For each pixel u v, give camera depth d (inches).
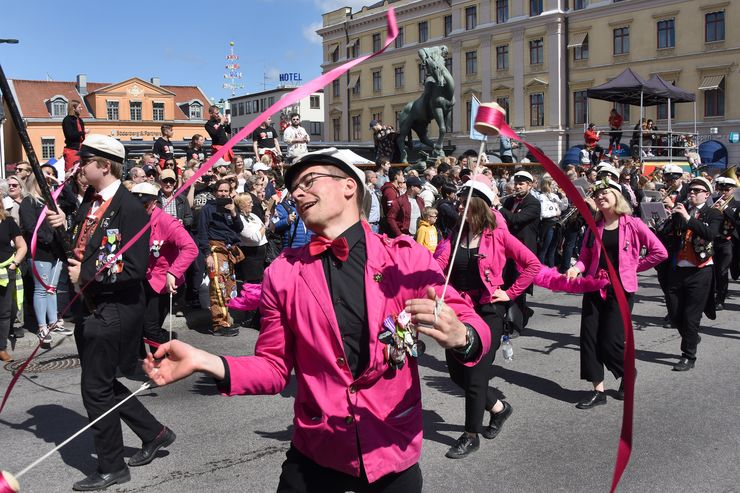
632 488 158.2
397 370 86.7
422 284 87.3
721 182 358.6
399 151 778.2
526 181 303.4
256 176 369.4
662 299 413.1
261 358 88.1
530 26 1824.6
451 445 185.8
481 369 179.8
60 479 163.5
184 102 2728.8
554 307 394.9
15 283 284.5
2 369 263.4
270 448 182.2
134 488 157.8
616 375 217.8
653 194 592.1
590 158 951.6
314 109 2817.4
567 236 521.7
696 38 1568.7
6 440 188.9
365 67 2326.5
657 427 197.6
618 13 1688.0
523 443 186.9
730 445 183.6
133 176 338.6
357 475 85.1
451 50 2030.0
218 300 313.0
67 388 238.7
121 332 155.5
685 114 1596.9
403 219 407.5
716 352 285.3
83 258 151.3
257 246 328.8
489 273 189.8
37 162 141.8
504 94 1911.9
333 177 90.2
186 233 211.6
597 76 1737.2
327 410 85.0
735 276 376.2
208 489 157.5
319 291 86.7
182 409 214.5
